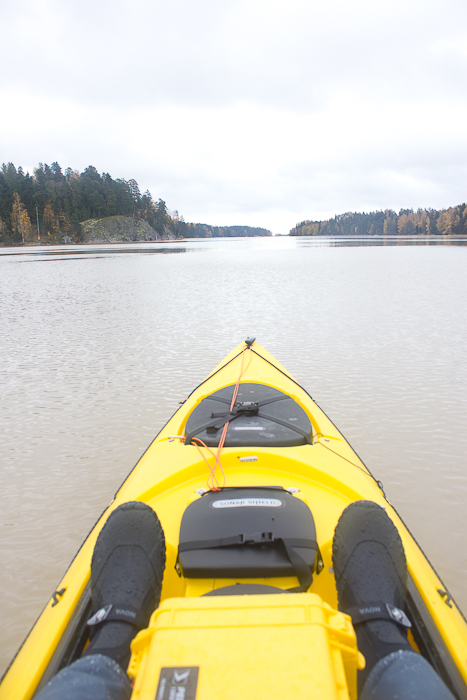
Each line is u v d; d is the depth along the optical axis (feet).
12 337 29.22
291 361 22.40
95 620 4.50
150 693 3.32
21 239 376.07
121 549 5.15
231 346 25.77
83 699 3.37
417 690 3.50
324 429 9.87
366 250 147.43
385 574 4.87
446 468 12.64
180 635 3.66
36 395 18.80
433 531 10.11
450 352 23.82
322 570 6.11
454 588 8.48
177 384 19.74
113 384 19.90
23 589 8.81
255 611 3.83
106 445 14.40
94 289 53.21
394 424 15.31
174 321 33.40
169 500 7.25
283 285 54.19
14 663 4.99
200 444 8.49
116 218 460.14
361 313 35.06
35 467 13.17
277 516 6.27
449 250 134.21
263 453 7.73
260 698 3.25
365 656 4.33
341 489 7.37
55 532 10.43
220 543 5.83
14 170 472.44
